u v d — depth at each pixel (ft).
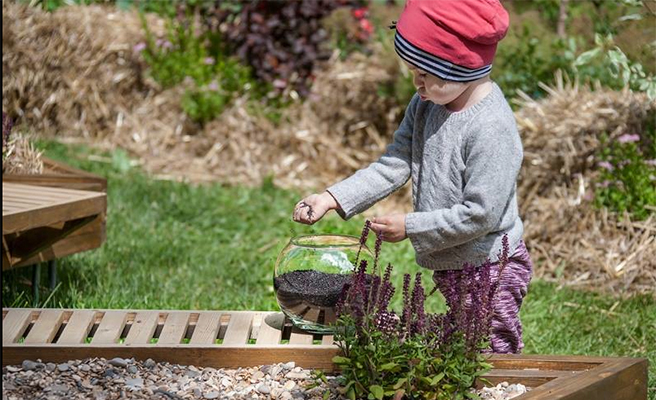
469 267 10.88
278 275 12.25
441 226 11.62
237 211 24.99
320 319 11.98
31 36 30.04
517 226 12.42
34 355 11.64
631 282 19.89
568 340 16.62
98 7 33.50
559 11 28.60
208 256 21.08
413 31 11.53
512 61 26.00
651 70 22.08
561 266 20.84
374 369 10.57
